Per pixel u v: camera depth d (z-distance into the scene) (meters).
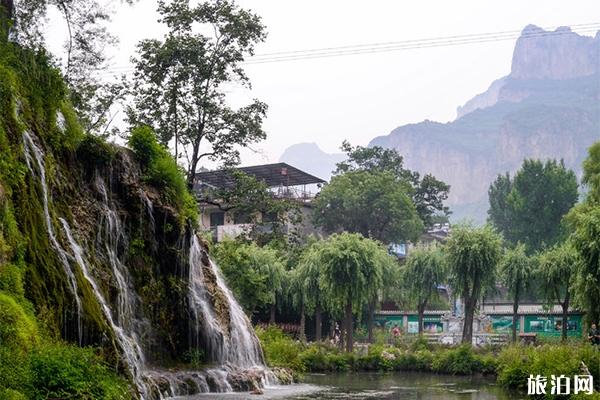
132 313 23.23
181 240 25.83
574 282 32.75
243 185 39.53
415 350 42.88
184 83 37.56
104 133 32.56
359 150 94.62
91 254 21.45
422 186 93.19
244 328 29.61
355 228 77.69
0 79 18.42
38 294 16.55
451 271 43.09
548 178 86.38
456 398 24.44
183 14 37.09
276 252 55.25
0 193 15.69
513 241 87.19
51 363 13.58
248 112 38.25
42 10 26.53
